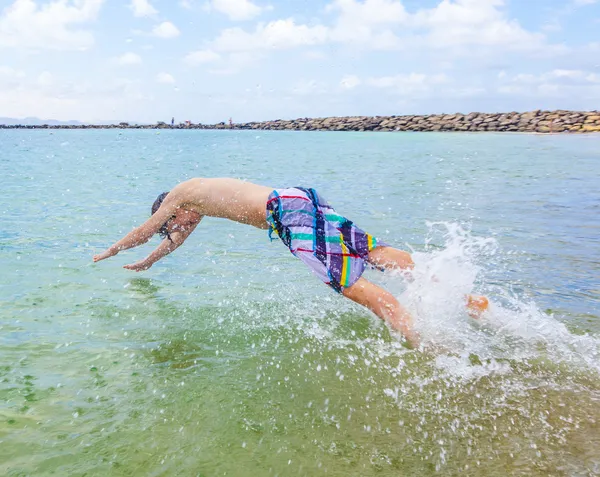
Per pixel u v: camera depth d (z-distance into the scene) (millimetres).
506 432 1867
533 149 17453
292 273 3809
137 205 6164
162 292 3312
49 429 1787
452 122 38781
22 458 1624
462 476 1624
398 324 2500
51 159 13148
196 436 1790
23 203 6129
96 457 1649
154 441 1750
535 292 3318
